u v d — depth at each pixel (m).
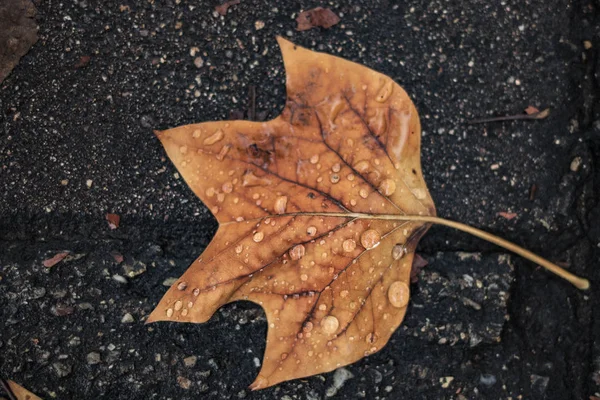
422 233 0.38
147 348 0.40
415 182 0.38
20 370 0.40
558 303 0.41
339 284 0.38
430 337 0.40
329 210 0.38
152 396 0.40
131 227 0.40
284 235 0.37
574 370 0.41
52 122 0.40
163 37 0.40
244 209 0.37
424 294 0.40
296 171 0.38
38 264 0.40
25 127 0.40
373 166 0.38
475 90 0.40
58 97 0.40
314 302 0.38
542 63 0.41
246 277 0.37
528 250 0.41
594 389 0.41
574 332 0.41
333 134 0.38
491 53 0.41
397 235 0.38
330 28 0.40
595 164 0.41
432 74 0.40
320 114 0.38
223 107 0.40
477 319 0.40
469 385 0.40
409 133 0.38
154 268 0.40
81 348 0.40
